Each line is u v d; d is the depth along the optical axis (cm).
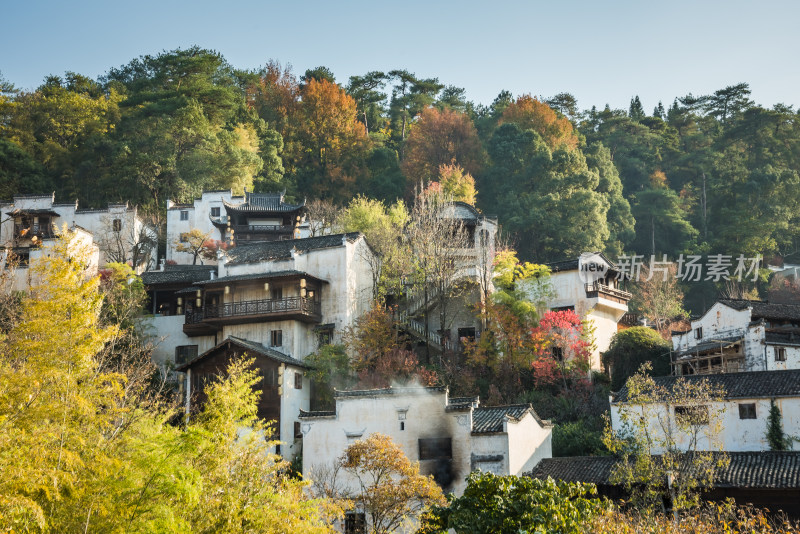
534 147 8662
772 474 3084
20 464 1616
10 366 1969
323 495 3127
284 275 5069
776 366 4791
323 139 10000
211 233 7544
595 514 1997
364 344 4766
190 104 8700
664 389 3788
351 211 6556
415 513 2920
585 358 4938
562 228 7581
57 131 9381
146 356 3872
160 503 1778
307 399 4638
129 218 7244
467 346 4941
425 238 5306
